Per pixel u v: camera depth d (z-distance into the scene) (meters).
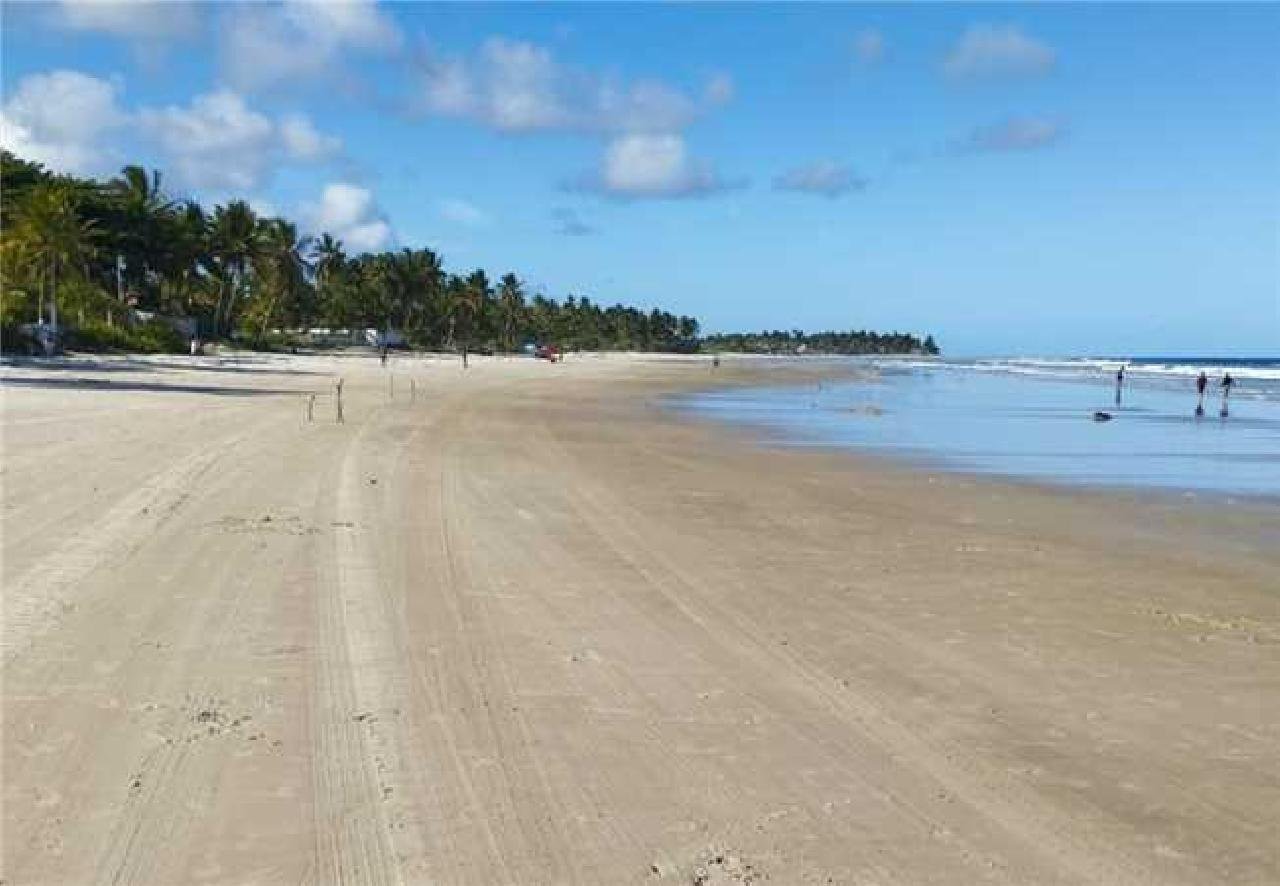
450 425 29.27
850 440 29.11
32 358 50.38
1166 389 65.81
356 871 4.66
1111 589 10.94
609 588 10.15
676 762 6.00
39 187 64.50
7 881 4.49
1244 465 23.70
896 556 12.36
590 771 5.83
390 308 122.31
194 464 17.00
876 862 4.89
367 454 20.22
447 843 4.95
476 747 6.10
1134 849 5.08
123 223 75.69
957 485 19.56
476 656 7.79
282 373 56.16
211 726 6.23
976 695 7.32
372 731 6.27
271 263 94.69
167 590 9.17
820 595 10.20
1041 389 65.50
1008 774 5.95
